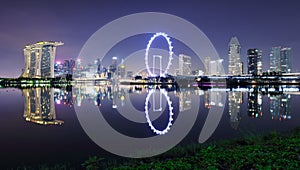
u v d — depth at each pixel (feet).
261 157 30.40
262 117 81.25
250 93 232.94
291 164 27.71
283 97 179.22
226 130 59.00
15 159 41.01
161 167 28.63
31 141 54.13
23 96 214.90
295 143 35.83
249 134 49.78
